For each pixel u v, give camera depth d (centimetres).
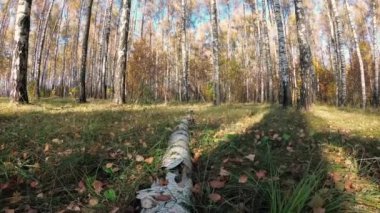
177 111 1030
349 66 3869
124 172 381
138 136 575
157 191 291
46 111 866
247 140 561
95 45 4175
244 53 4309
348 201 303
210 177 362
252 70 4353
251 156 402
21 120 688
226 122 787
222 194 325
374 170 396
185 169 347
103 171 405
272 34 3772
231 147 492
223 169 368
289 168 394
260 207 301
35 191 355
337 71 2748
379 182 361
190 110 1108
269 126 719
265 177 344
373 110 1661
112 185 354
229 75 3500
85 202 323
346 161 427
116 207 293
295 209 271
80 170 405
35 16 3778
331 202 293
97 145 496
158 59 4019
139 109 1071
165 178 321
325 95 3775
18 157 445
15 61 1033
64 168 397
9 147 479
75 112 870
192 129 670
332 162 425
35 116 749
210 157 444
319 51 4491
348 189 329
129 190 327
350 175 382
